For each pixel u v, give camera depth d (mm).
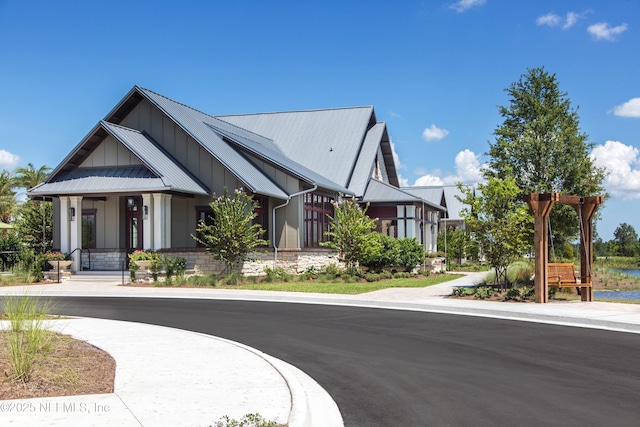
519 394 8141
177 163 29766
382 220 38094
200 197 29625
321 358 10656
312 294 21422
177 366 9344
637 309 16688
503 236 20406
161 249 26828
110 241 30547
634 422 6891
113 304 19062
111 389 7859
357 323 14977
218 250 26297
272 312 17172
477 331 13656
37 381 7918
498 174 29172
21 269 27312
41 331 9312
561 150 27750
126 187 26781
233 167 28453
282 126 42281
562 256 32500
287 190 30719
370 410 7457
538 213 18797
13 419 6418
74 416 6574
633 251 77688
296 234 30359
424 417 7145
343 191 35125
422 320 15516
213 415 6719
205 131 31438
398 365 10047
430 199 47312
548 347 11633
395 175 46938
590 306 17562
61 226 28250
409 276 31672
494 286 21641
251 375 8766
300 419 6613
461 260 50062
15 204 48906
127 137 28406
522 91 32500
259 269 28484
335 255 33094
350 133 40156
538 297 18609
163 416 6645
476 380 8961
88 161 28891
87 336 12102
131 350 10648
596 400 7820
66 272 27141
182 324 14789
